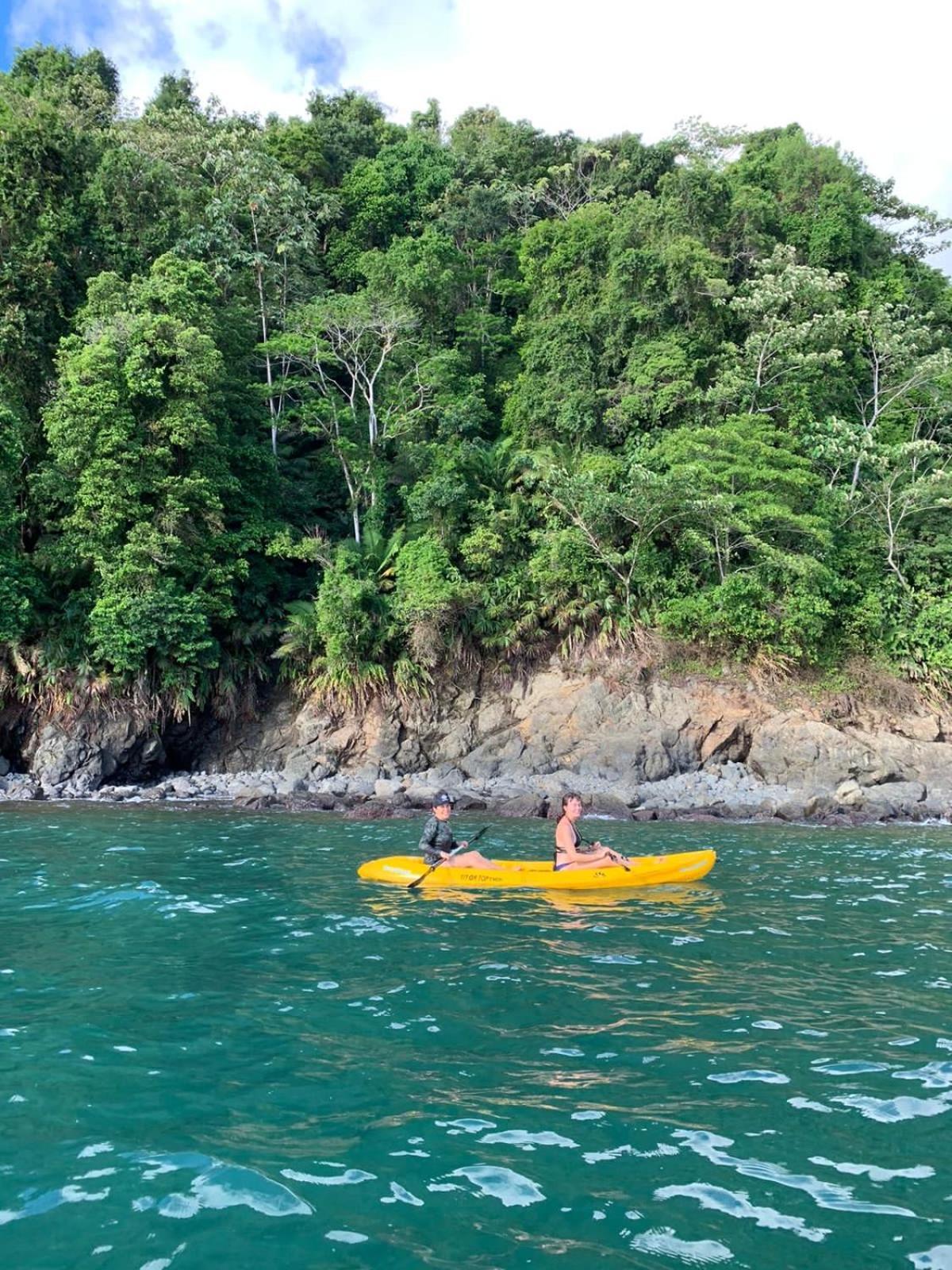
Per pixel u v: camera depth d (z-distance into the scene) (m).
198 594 20.81
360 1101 4.29
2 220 22.81
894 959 6.81
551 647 23.06
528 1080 4.54
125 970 6.41
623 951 7.01
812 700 21.52
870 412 29.20
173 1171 3.64
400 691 22.09
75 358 20.48
